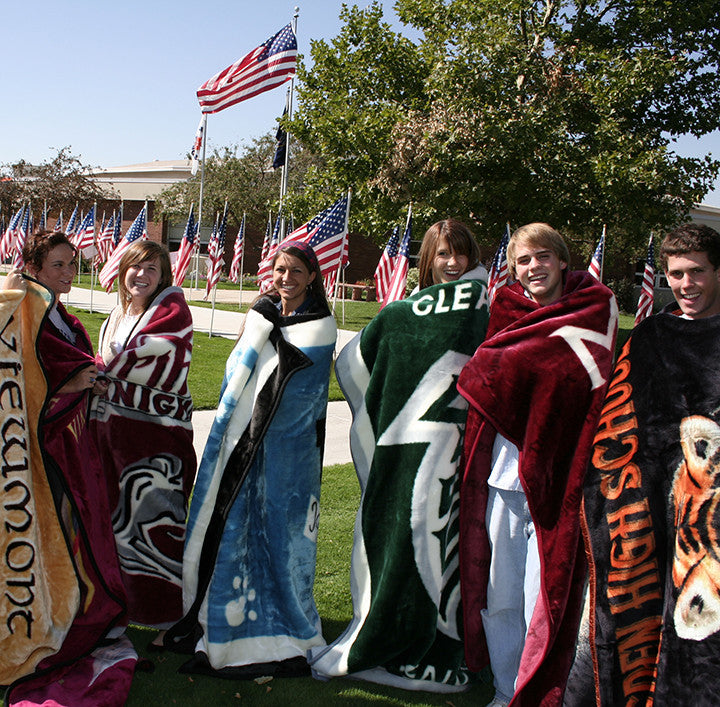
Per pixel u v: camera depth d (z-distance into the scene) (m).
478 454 3.05
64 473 3.09
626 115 18.80
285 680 3.22
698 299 2.56
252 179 37.81
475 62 16.45
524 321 2.86
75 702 2.83
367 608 3.24
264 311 3.28
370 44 19.80
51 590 3.03
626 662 2.55
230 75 12.95
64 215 41.03
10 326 2.92
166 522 3.51
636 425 2.58
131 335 3.51
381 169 17.52
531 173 16.77
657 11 18.42
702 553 2.38
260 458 3.27
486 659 3.14
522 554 2.97
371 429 3.32
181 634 3.34
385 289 13.84
